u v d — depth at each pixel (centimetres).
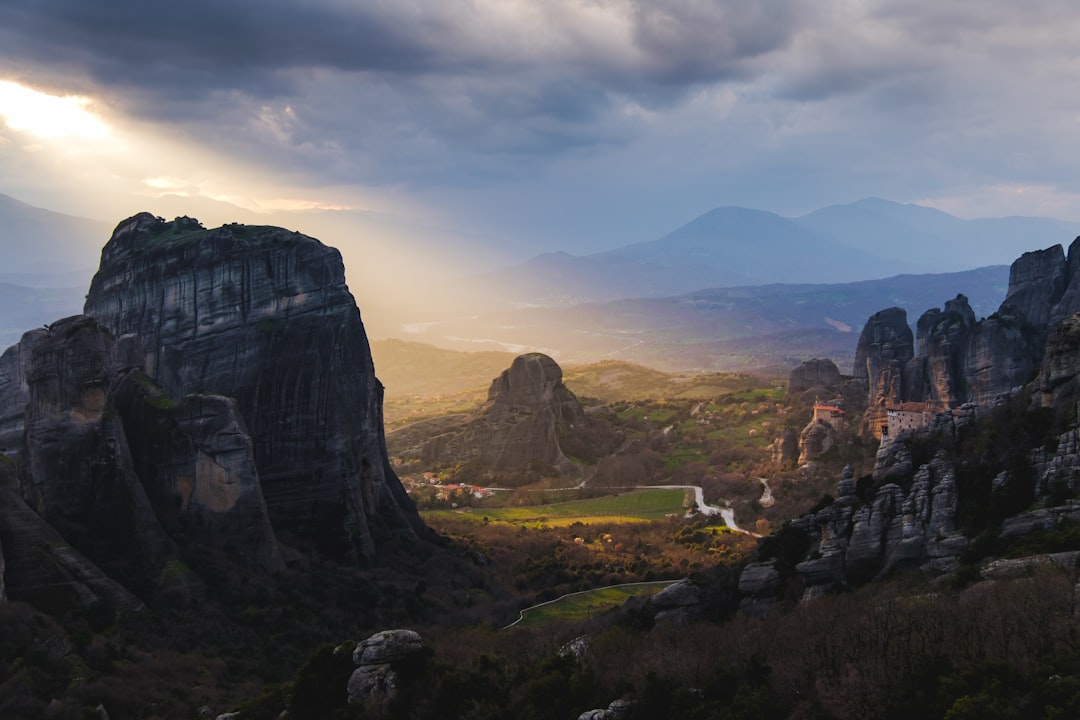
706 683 10300
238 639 14275
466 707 10788
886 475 12912
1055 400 12531
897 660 9500
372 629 15775
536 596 18850
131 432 16288
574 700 10619
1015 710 8300
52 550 13438
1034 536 10856
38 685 11250
